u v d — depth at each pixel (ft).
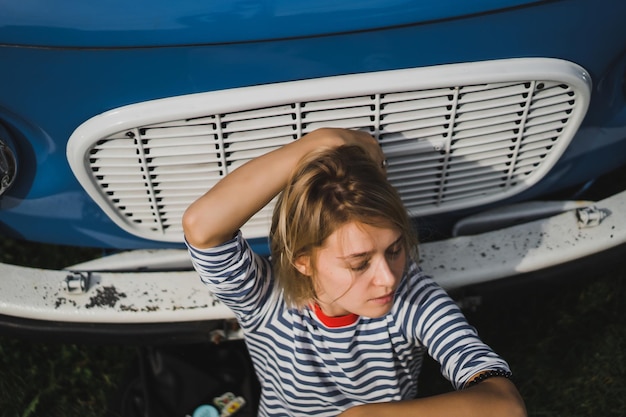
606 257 8.00
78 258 10.31
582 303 9.93
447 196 7.77
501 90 6.89
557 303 9.96
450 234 8.35
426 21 6.31
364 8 6.24
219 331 7.91
